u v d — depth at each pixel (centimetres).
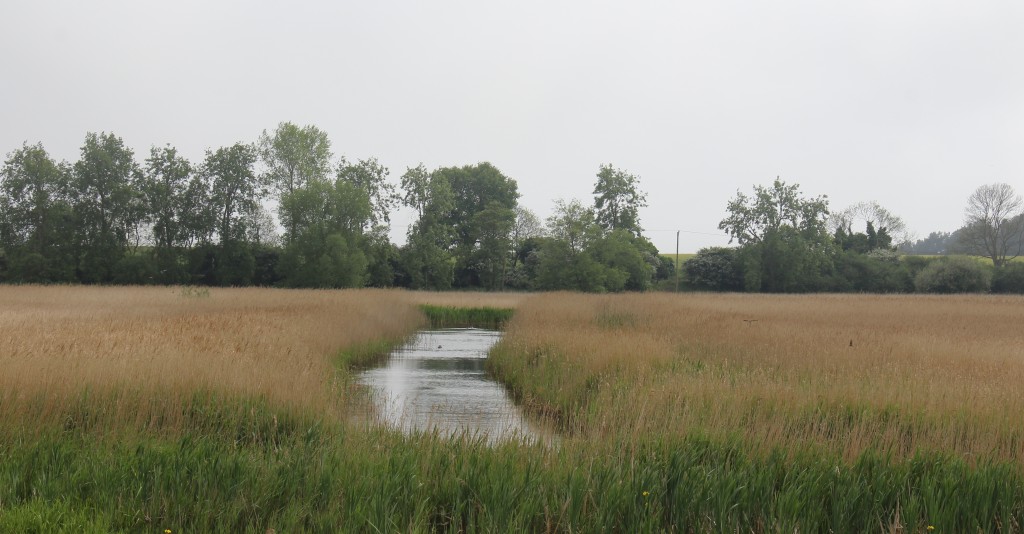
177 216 5875
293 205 5731
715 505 669
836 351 1504
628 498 662
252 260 5912
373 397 1378
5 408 845
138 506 643
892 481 718
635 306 2992
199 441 831
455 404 1409
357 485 666
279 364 1255
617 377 1367
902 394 1040
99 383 955
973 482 707
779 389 1093
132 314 2206
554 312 2752
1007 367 1330
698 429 888
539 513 642
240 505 641
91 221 5609
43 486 666
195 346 1295
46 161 5481
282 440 887
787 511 655
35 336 1314
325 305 2728
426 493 677
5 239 5422
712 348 1638
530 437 955
